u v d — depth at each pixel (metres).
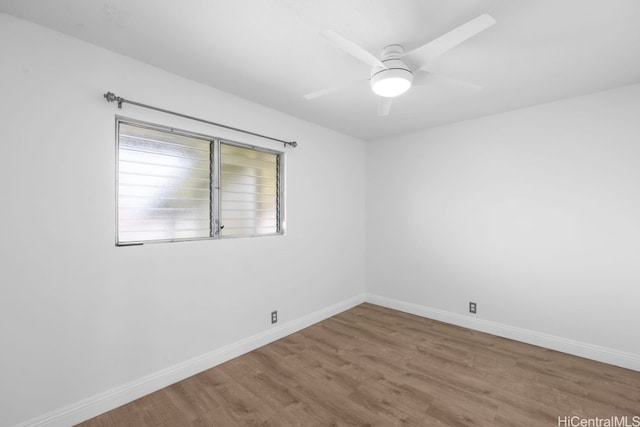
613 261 2.50
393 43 1.82
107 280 1.92
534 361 2.54
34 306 1.66
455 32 1.42
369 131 3.78
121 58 1.99
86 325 1.84
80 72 1.82
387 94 1.91
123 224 2.08
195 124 2.38
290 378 2.28
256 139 2.83
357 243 4.12
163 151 2.28
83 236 1.83
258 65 2.12
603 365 2.47
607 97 2.53
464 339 3.00
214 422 1.80
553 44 1.85
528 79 2.33
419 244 3.71
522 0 1.45
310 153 3.41
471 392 2.09
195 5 1.50
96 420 1.81
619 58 2.01
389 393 2.09
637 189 2.41
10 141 1.59
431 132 3.61
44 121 1.70
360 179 4.18
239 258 2.69
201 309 2.40
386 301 4.02
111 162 1.95
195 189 2.47
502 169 3.08
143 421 1.81
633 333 2.42
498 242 3.11
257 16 1.59
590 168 2.60
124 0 1.47
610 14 1.56
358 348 2.80
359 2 1.47
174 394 2.08
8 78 1.59
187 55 2.00
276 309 3.02
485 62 2.07
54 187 1.73
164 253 2.19
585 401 1.99
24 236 1.63
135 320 2.04
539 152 2.86
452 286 3.44
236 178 2.76
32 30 1.66
